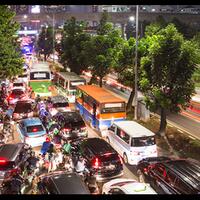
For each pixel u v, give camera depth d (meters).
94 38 40.56
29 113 31.52
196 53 23.83
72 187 15.04
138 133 21.41
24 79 50.34
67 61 53.88
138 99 33.81
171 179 15.84
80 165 19.19
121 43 39.69
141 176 18.91
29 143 24.66
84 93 32.81
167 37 23.83
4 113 31.84
